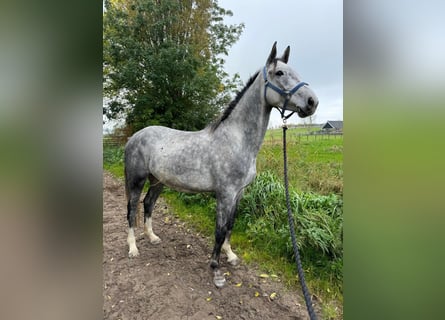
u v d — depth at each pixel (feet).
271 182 11.25
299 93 6.24
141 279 7.30
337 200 9.86
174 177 7.73
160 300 6.47
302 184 12.81
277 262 8.27
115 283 7.11
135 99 26.50
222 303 6.55
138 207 9.16
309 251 8.31
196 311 6.19
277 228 9.38
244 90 7.39
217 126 7.59
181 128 25.86
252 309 6.37
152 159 8.17
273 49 6.69
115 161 27.27
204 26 31.17
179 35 29.96
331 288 7.04
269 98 6.72
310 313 3.90
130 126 28.71
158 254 8.82
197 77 25.63
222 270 8.01
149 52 25.61
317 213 9.00
